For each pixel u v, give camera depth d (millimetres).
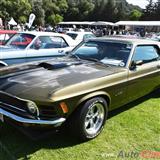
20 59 7133
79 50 5227
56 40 8070
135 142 3973
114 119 4742
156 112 5215
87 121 3834
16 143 3746
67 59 4898
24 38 7660
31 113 3406
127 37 5551
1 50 6973
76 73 4031
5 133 3998
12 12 48625
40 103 3318
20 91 3490
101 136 4078
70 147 3719
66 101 3438
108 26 50344
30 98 3359
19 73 4031
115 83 4180
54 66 4289
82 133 3732
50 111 3377
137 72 4727
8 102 3578
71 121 3656
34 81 3701
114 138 4043
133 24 45031
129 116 4918
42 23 62062
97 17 82062
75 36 12836
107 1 81188
